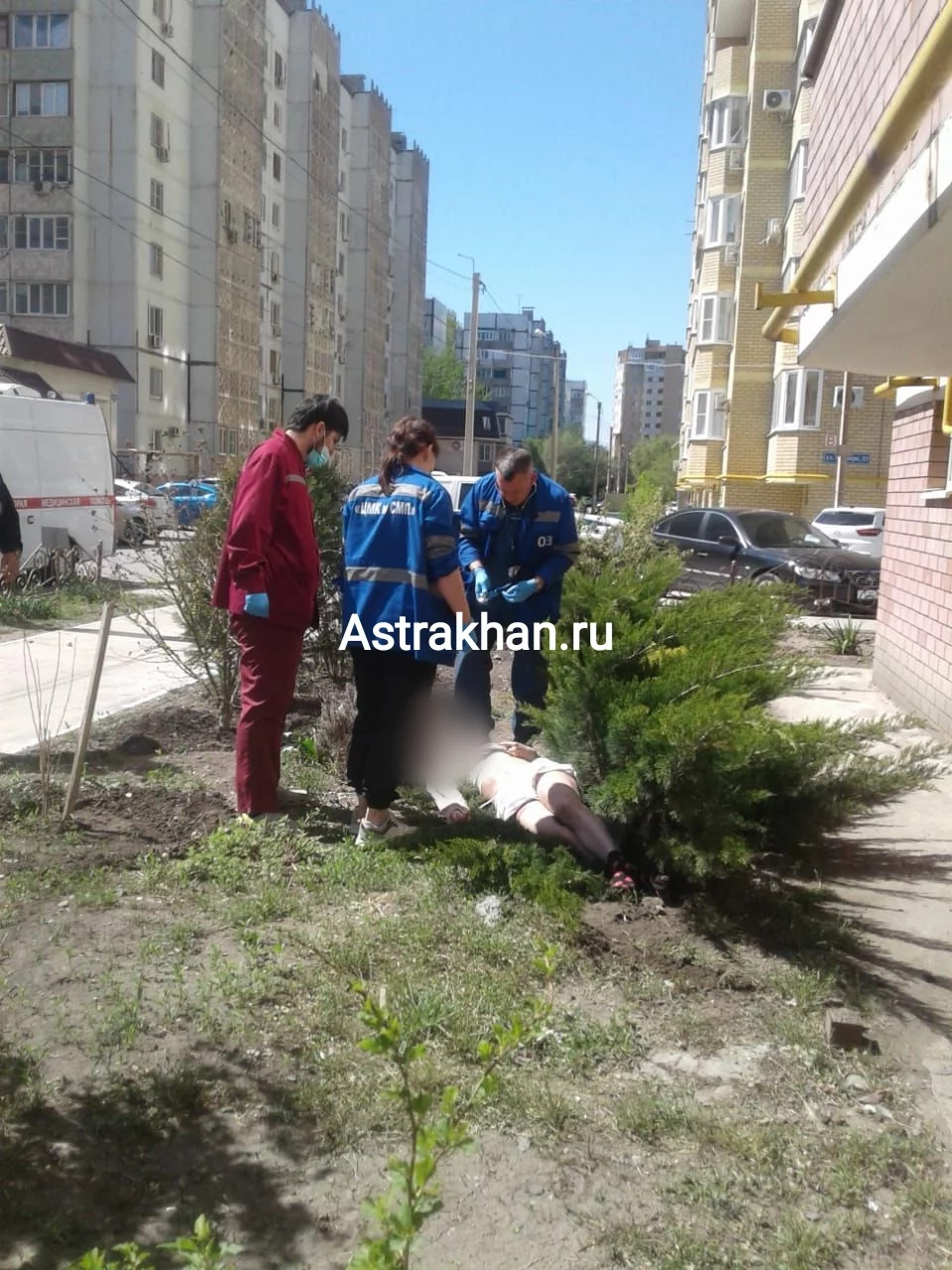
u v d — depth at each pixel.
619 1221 2.62
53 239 42.09
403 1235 1.68
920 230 4.12
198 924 4.10
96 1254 1.72
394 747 5.00
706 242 42.25
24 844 4.80
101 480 17.39
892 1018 3.62
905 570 9.00
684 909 4.34
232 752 6.63
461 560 5.96
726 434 40.38
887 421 34.00
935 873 4.85
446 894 4.36
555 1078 3.20
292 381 60.56
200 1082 3.06
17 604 12.48
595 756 4.82
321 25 59.31
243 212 51.16
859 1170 2.82
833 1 6.68
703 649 5.06
